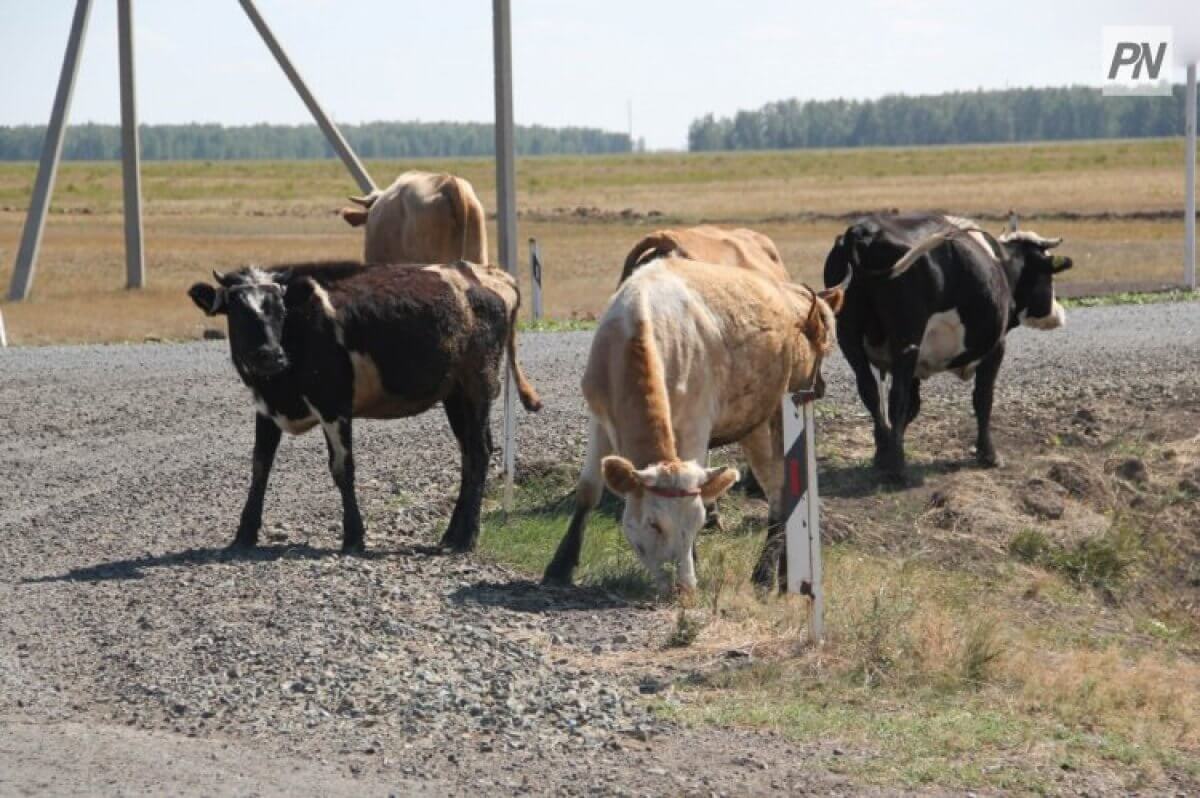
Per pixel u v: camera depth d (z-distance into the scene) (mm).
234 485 14695
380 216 18375
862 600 10711
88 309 32281
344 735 7902
